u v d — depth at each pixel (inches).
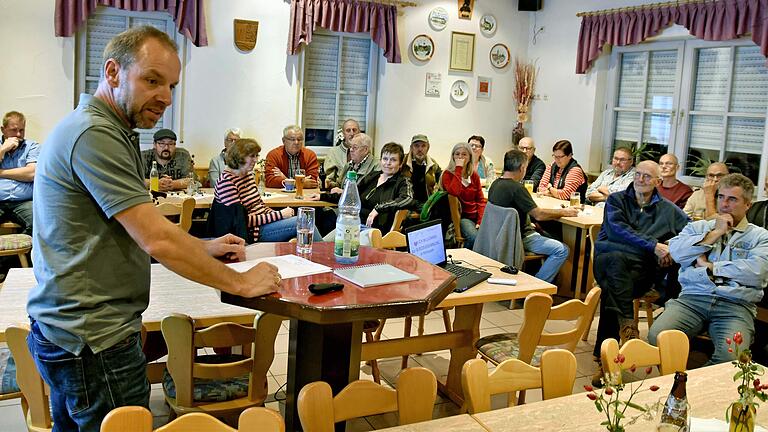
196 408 92.5
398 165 221.0
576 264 212.1
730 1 228.5
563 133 301.1
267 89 272.5
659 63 267.9
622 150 248.7
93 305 70.4
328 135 292.5
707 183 204.2
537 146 313.6
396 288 78.4
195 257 69.9
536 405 75.9
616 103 285.7
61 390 72.0
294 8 267.9
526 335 113.8
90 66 252.2
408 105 296.2
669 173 222.4
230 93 267.3
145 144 260.5
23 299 105.6
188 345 88.6
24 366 82.2
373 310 72.0
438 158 306.3
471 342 133.2
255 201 195.5
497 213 192.5
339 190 227.0
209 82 263.7
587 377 153.7
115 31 253.0
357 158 249.4
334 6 273.6
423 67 295.9
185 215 184.1
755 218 172.6
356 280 79.4
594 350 165.3
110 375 72.1
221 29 262.8
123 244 72.1
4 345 107.3
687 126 258.7
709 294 139.3
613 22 270.7
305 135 288.7
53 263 69.4
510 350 125.6
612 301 159.3
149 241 68.7
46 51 242.1
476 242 199.2
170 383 98.9
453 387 137.6
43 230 69.8
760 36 222.8
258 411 60.4
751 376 66.1
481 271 135.9
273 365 151.1
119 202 67.9
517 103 313.9
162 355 115.8
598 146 290.5
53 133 69.9
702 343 153.1
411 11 289.6
